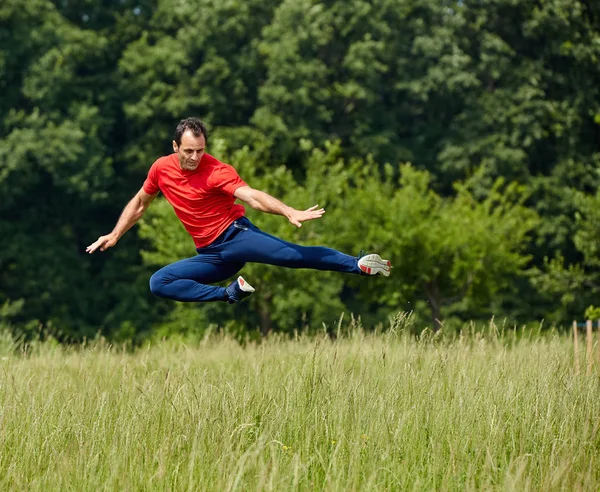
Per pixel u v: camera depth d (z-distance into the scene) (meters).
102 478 6.74
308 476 6.86
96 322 45.34
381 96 51.78
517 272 32.56
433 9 48.00
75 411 7.95
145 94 46.19
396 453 7.02
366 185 32.88
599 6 45.50
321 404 8.02
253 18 47.16
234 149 42.66
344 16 47.66
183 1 46.84
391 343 11.05
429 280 30.44
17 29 43.81
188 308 39.94
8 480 6.59
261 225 29.67
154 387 8.46
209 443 7.14
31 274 43.81
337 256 6.88
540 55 47.09
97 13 49.12
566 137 45.06
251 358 12.34
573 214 44.12
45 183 46.69
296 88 44.12
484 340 9.73
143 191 7.44
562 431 7.54
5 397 8.62
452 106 48.62
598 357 10.00
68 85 45.50
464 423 7.57
